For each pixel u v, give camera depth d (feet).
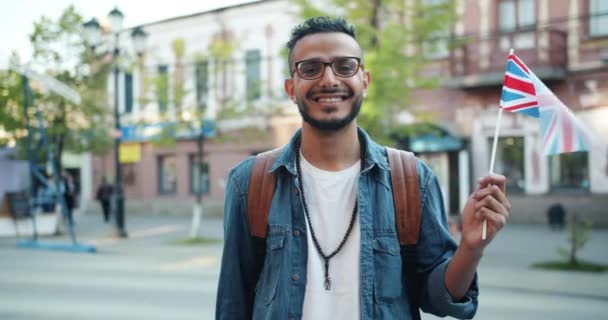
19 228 56.18
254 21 74.84
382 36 39.19
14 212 55.52
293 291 6.22
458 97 62.08
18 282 31.04
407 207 6.44
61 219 65.31
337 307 6.19
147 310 24.23
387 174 6.56
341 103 6.27
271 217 6.53
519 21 59.26
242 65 75.15
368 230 6.30
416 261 6.47
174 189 82.69
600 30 55.42
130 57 58.03
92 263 38.58
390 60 38.63
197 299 26.58
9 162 63.26
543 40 56.85
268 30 73.77
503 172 60.13
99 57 62.59
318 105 6.28
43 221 56.95
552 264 34.81
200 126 52.47
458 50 60.95
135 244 48.39
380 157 6.61
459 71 61.00
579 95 56.29
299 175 6.59
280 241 6.41
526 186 59.00
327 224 6.41
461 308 6.03
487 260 37.06
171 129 52.49
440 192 6.71
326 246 6.35
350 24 6.52
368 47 39.75
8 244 49.70
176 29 80.28
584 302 26.04
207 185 79.41
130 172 86.22
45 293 27.94
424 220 6.45
